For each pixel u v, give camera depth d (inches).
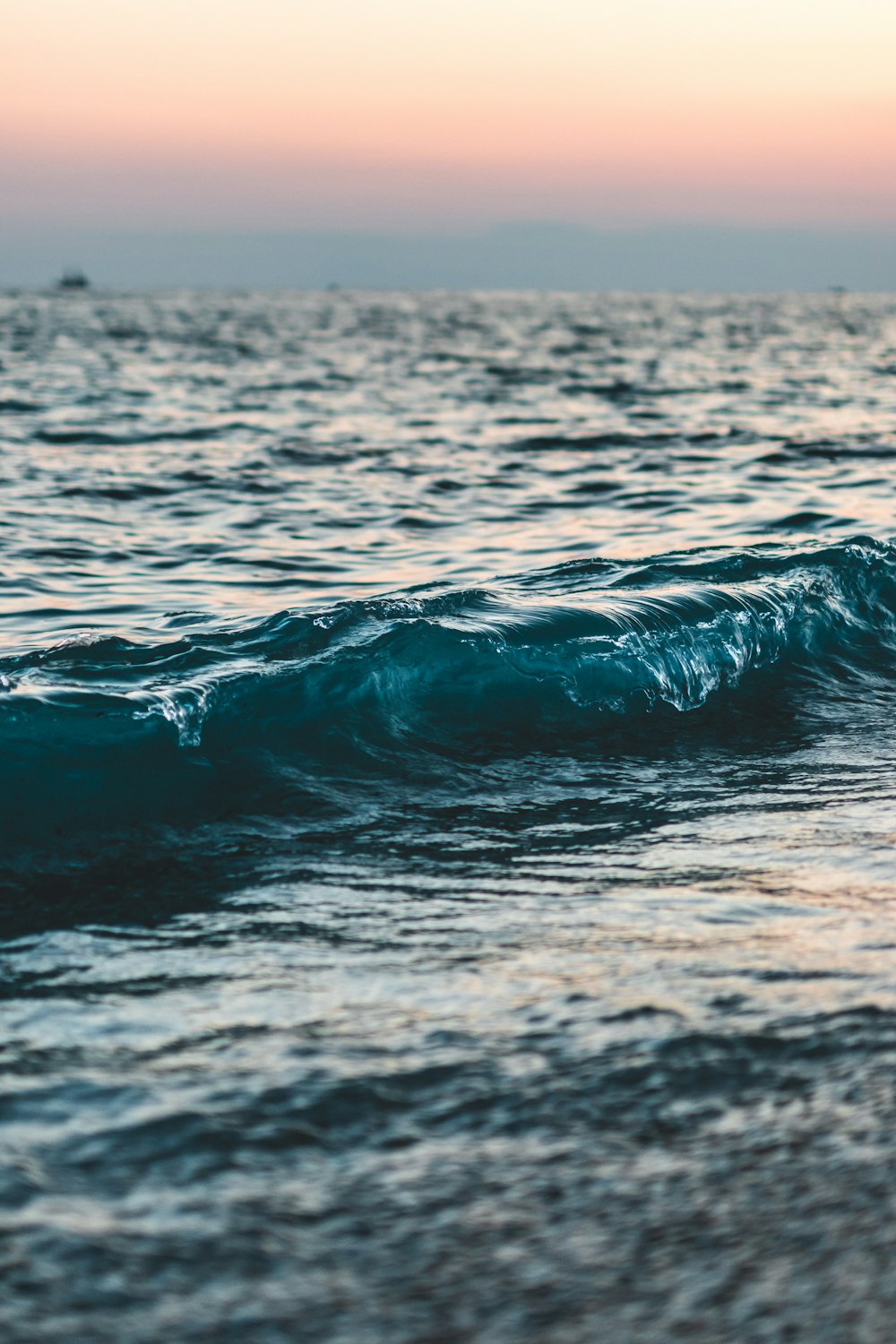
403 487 496.7
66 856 150.5
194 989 117.6
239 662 207.9
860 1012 110.4
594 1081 98.6
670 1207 82.0
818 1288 73.7
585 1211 81.7
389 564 349.4
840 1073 99.5
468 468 554.6
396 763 188.7
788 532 388.5
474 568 340.2
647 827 167.8
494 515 434.6
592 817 172.1
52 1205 82.3
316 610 236.5
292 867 151.3
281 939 130.2
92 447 595.5
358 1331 70.8
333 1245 78.6
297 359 1375.5
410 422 742.5
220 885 145.4
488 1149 89.4
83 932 131.7
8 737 171.5
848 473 531.8
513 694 216.5
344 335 2122.3
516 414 800.9
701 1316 71.4
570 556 354.9
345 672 206.4
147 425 695.1
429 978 119.9
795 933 129.9
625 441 657.6
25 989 117.4
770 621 262.5
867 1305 72.1
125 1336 70.4
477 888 145.3
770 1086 97.5
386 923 134.4
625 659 232.7
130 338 1828.2
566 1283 74.5
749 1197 82.9
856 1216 80.7
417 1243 78.7
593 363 1413.6
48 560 349.1
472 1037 106.7
